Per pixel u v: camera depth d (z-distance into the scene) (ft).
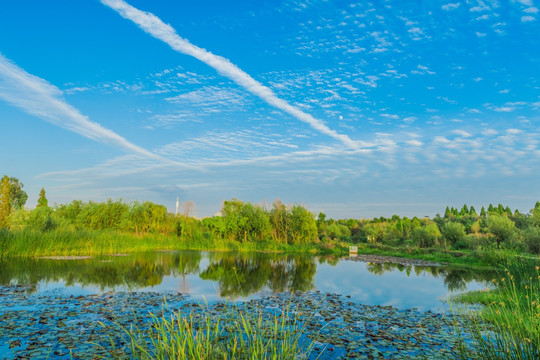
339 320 31.73
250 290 45.98
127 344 23.31
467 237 116.16
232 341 22.07
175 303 36.24
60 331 26.08
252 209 135.33
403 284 53.52
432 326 29.99
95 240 91.04
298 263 82.74
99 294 40.11
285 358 18.66
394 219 219.82
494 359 18.25
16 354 21.63
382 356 22.81
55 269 58.08
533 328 18.07
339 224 209.26
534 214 125.80
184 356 16.79
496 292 41.16
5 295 38.34
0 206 133.39
